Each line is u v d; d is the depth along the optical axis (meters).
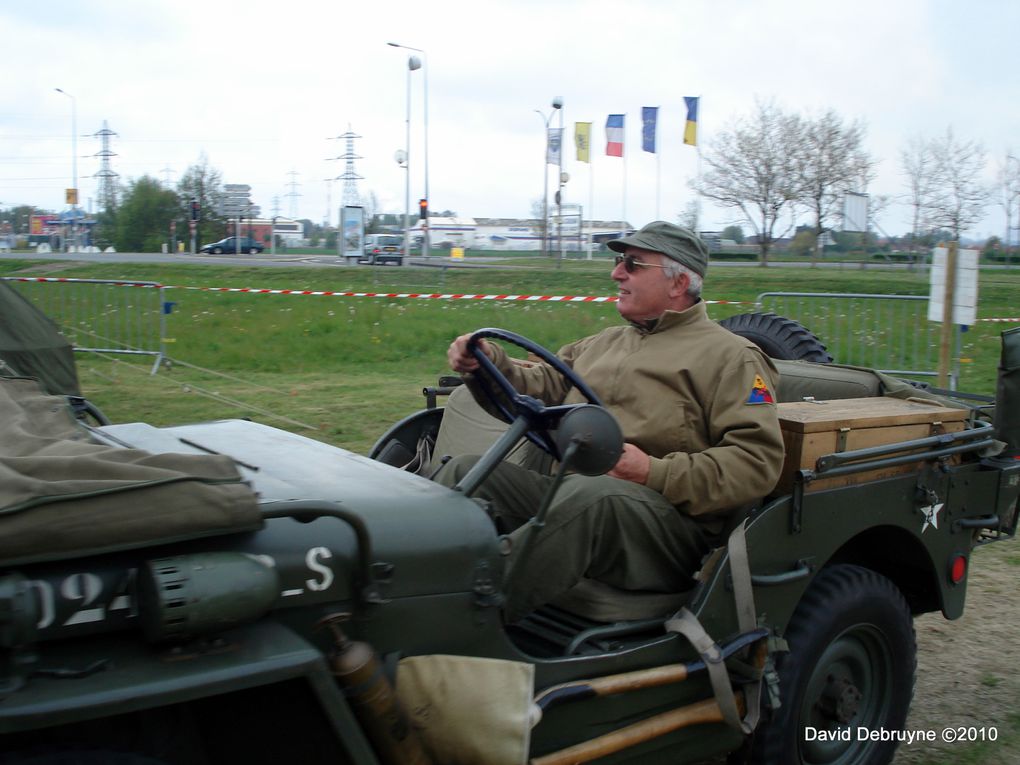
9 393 2.58
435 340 14.12
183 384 10.96
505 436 2.43
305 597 1.99
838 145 35.16
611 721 2.50
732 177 35.97
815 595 3.03
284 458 2.62
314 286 25.75
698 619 2.68
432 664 2.15
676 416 2.97
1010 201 37.12
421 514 2.21
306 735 2.03
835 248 46.00
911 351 10.78
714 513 2.87
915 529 3.29
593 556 2.73
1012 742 3.67
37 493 1.72
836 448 3.05
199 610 1.75
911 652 3.32
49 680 1.66
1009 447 3.79
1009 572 5.54
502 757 2.13
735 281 24.56
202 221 73.19
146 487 1.82
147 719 1.94
